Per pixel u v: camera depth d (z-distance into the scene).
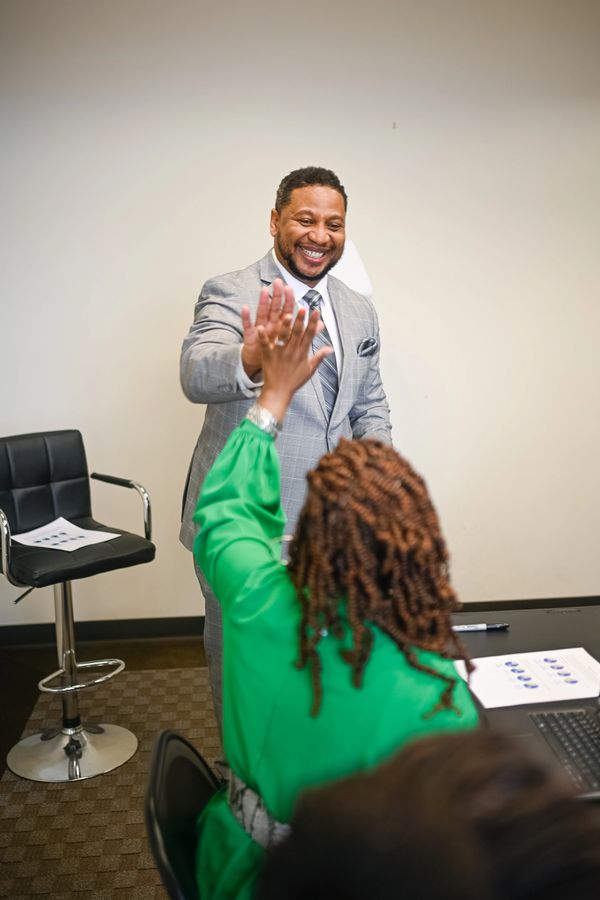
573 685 1.43
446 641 0.94
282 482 2.11
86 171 3.15
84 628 3.50
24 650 3.41
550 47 3.21
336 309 2.24
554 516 3.61
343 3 3.11
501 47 3.20
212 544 1.09
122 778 2.47
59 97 3.09
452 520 3.57
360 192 3.26
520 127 3.27
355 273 2.87
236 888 0.98
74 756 2.54
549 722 1.30
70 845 2.17
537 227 3.36
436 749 0.46
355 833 0.40
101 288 3.23
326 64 3.15
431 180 3.28
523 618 1.74
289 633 0.95
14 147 3.11
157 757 1.10
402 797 0.42
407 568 0.89
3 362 3.26
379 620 0.90
